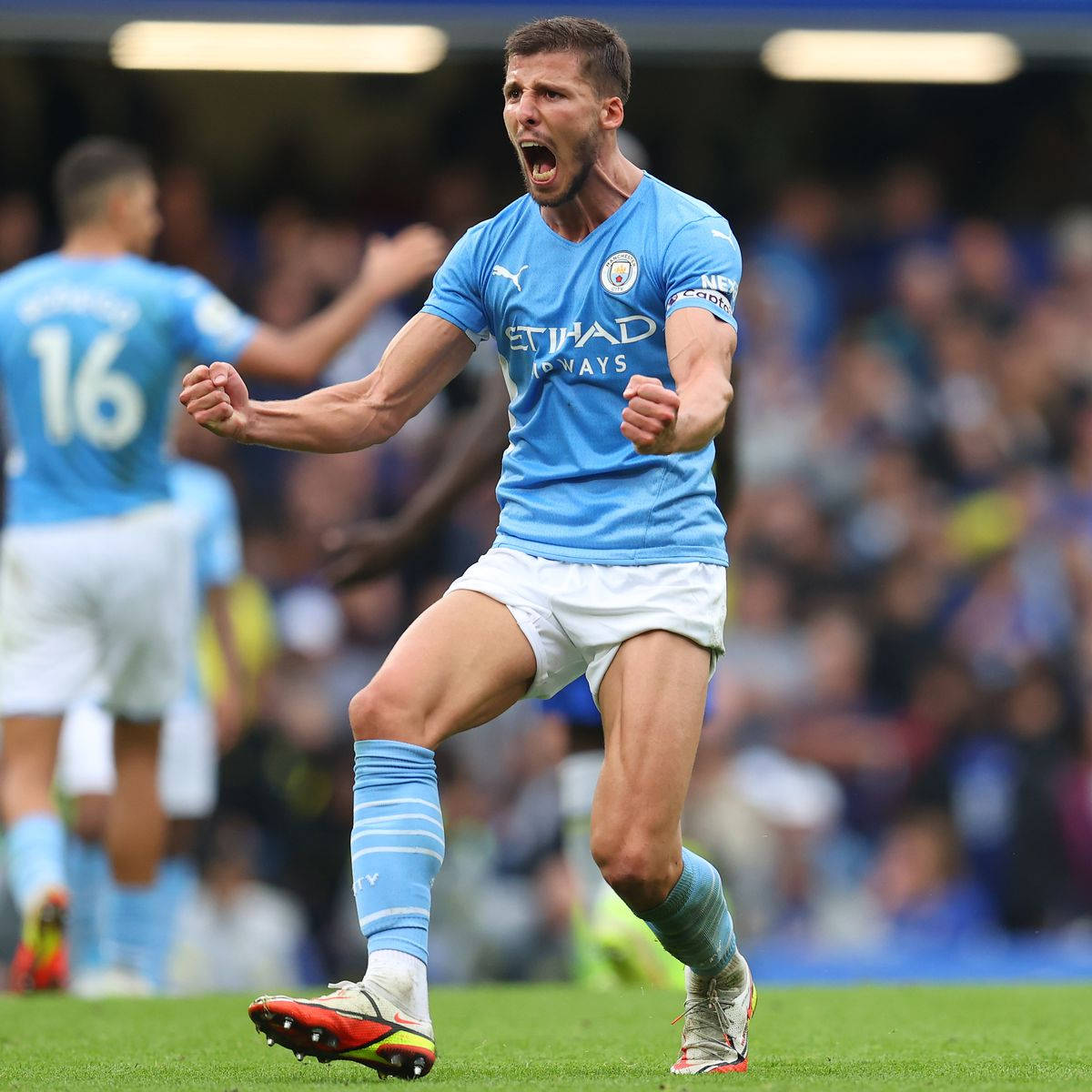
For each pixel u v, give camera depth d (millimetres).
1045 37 39469
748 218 49000
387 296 20516
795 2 37781
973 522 44469
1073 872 39719
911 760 41031
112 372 20750
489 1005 17844
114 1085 10312
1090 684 42594
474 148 47562
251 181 46812
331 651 38750
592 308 11234
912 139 49281
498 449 19516
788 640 41969
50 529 20906
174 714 25391
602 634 10992
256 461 40750
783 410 45750
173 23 40188
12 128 45906
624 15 37438
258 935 33688
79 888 25719
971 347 47188
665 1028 15273
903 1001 18094
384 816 10570
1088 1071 11180
